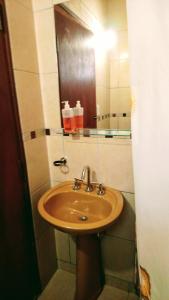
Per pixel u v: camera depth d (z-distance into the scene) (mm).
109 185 1375
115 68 1227
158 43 682
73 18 1243
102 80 1265
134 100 766
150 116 736
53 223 1068
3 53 1067
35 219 1428
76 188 1407
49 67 1341
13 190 1203
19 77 1185
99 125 1314
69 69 1312
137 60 731
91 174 1405
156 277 827
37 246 1475
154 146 747
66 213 1375
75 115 1330
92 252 1364
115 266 1535
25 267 1362
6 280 1203
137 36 714
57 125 1418
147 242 831
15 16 1127
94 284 1448
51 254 1657
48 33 1285
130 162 1274
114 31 1195
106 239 1492
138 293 1491
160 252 797
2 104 1080
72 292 1543
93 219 1314
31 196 1366
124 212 1377
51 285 1606
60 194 1380
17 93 1178
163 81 692
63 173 1499
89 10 1205
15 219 1238
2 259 1163
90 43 1246
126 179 1313
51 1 1236
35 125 1352
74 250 1642
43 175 1472
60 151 1463
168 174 739
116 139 1273
